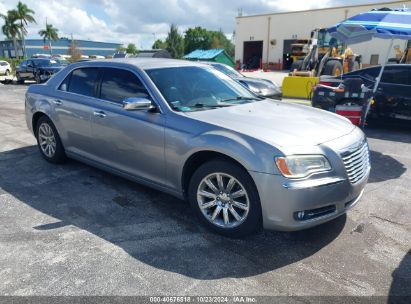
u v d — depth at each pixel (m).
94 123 4.54
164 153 3.79
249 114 3.79
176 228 3.70
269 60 42.16
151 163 3.97
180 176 3.72
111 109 4.32
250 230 3.36
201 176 3.54
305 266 3.09
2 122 9.20
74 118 4.85
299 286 2.84
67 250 3.30
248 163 3.15
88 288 2.80
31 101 5.64
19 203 4.27
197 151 3.48
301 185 3.05
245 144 3.21
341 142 3.37
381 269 3.06
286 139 3.22
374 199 4.48
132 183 4.87
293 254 3.26
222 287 2.82
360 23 6.63
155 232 3.62
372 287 2.83
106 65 4.64
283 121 3.62
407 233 3.65
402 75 8.39
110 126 4.32
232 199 3.43
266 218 3.19
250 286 2.83
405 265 3.12
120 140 4.24
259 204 3.23
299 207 3.07
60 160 5.51
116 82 4.43
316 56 16.52
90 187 4.74
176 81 4.23
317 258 3.21
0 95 16.42
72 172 5.29
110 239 3.48
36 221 3.83
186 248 3.34
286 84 14.41
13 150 6.47
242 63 44.47
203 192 3.60
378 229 3.72
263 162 3.10
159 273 2.98
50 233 3.59
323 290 2.79
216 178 3.49
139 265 3.09
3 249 3.31
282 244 3.42
